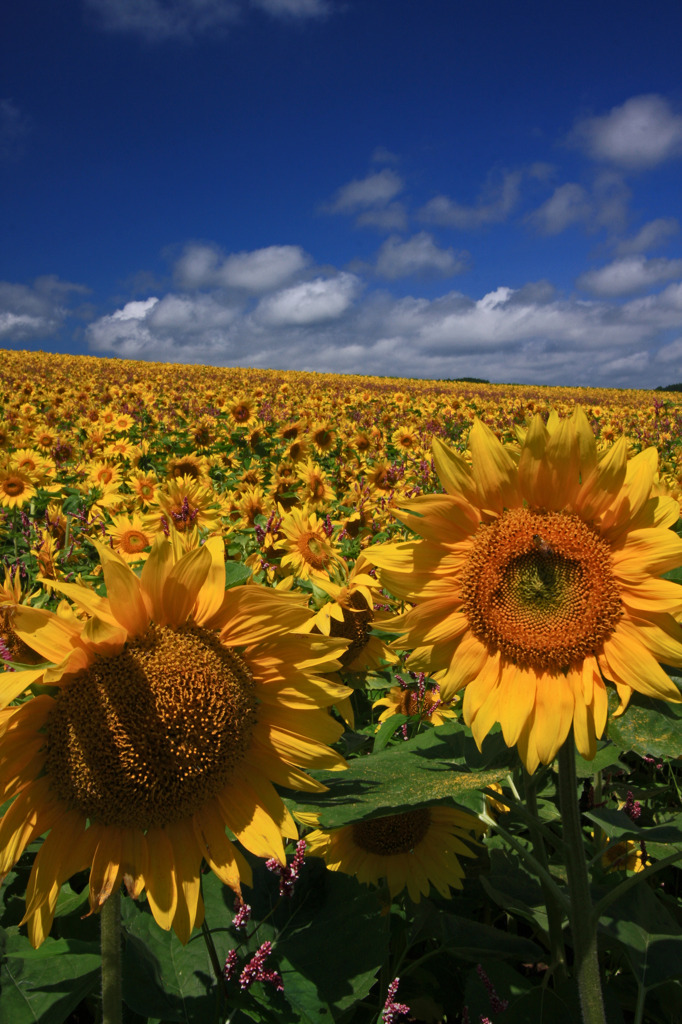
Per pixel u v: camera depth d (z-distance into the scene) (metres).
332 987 0.47
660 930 0.49
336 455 3.15
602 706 0.43
